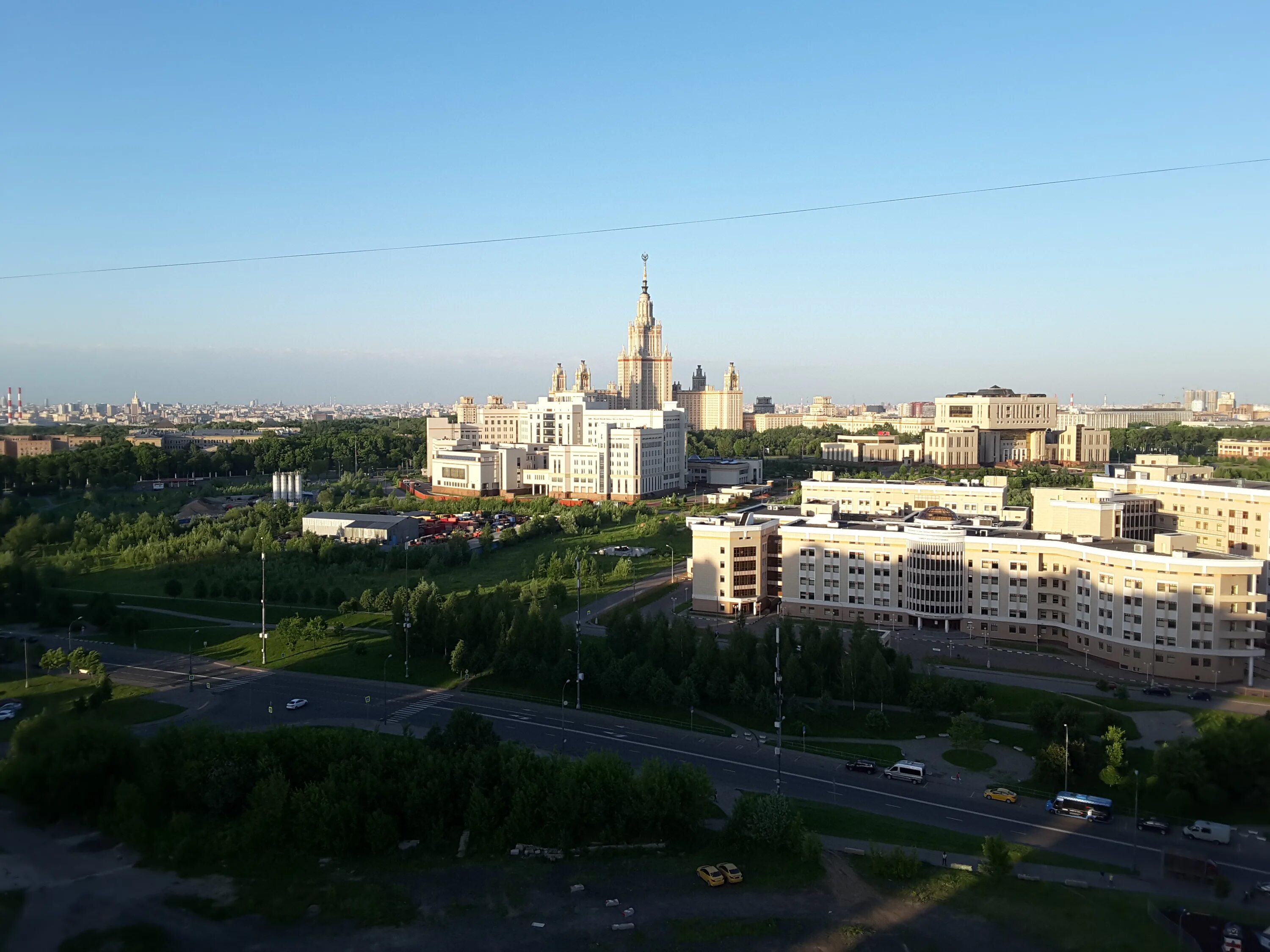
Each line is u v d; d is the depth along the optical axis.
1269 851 142.88
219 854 141.38
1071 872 136.25
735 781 171.25
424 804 148.12
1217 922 120.50
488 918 124.88
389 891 131.75
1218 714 176.25
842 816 155.50
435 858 141.75
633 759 180.38
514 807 146.00
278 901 129.38
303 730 163.50
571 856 142.50
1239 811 156.75
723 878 133.25
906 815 157.38
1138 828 151.25
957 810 159.38
